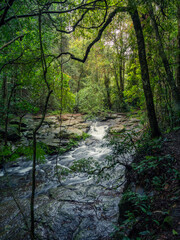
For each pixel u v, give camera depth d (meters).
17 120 10.67
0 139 7.54
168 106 5.96
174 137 4.64
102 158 6.96
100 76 20.61
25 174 6.15
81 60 4.44
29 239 2.85
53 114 15.19
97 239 2.63
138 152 4.43
